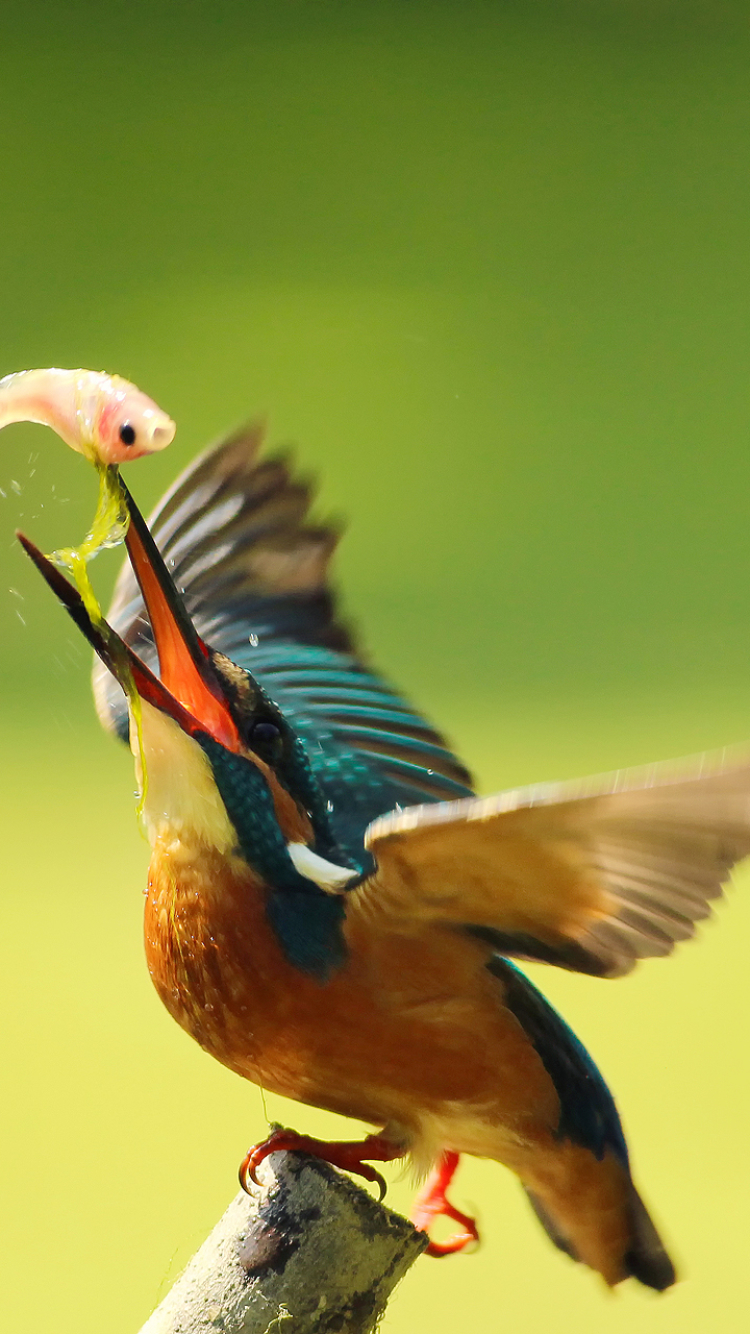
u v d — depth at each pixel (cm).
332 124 1329
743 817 286
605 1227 294
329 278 1131
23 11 1442
